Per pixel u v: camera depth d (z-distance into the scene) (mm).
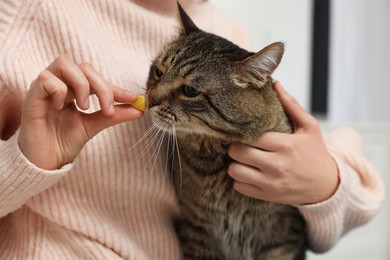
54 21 378
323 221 430
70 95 329
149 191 408
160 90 413
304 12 1004
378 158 827
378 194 503
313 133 422
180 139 436
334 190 422
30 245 373
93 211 383
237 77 416
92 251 376
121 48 416
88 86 323
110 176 386
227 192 437
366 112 1091
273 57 408
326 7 1020
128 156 394
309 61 1036
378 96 1097
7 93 364
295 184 400
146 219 412
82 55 383
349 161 498
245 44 585
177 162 440
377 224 854
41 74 313
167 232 428
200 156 435
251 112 413
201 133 423
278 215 453
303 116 427
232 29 576
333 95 1059
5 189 335
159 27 444
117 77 396
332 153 472
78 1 404
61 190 373
